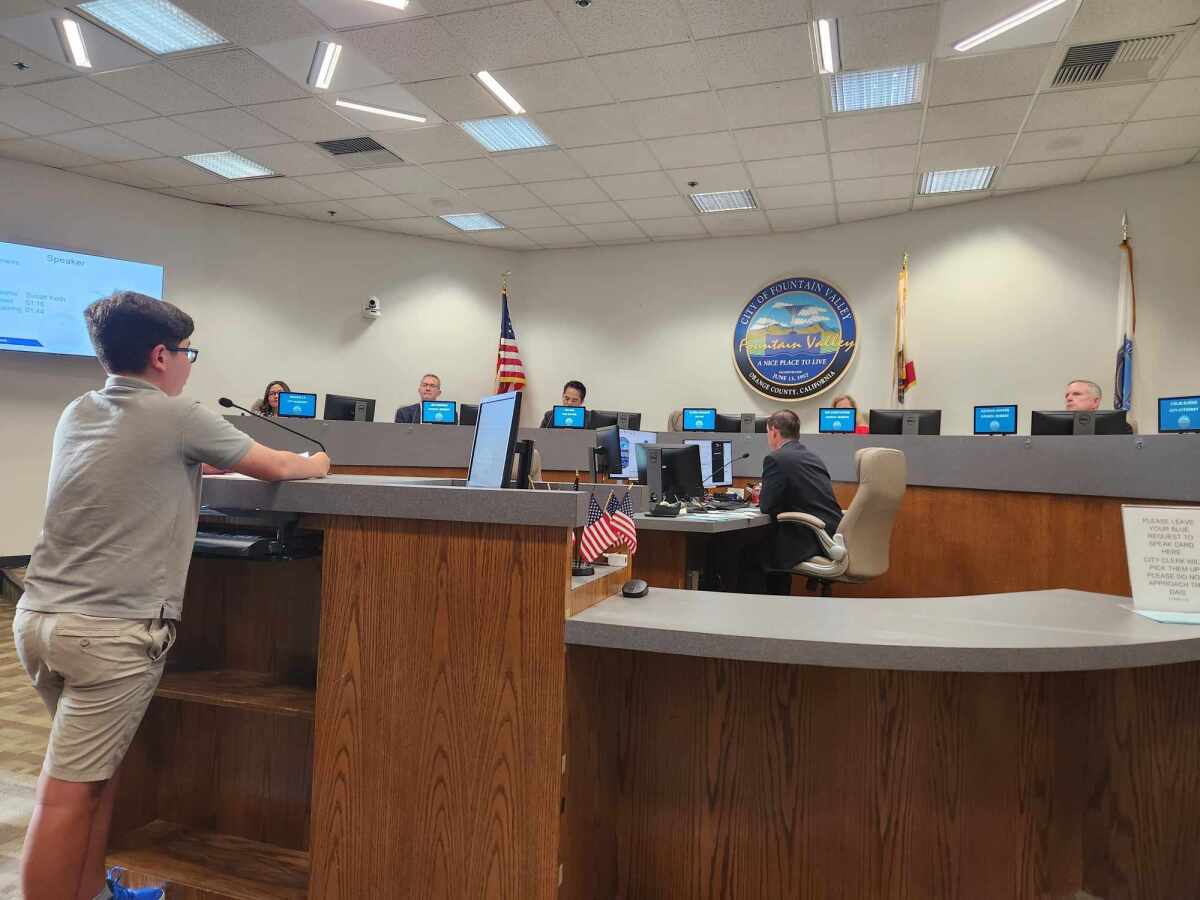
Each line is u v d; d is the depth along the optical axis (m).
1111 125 4.86
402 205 6.91
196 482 1.38
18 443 6.10
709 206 6.68
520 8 3.77
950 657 1.13
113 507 1.27
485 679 1.24
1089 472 3.46
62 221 6.26
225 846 1.65
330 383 7.56
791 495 3.43
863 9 3.70
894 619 1.32
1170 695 1.49
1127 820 1.47
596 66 4.31
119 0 3.86
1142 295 5.60
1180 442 3.04
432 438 5.35
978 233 6.33
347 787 1.31
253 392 7.24
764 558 3.62
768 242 7.41
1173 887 1.47
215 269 7.10
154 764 1.78
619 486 3.16
